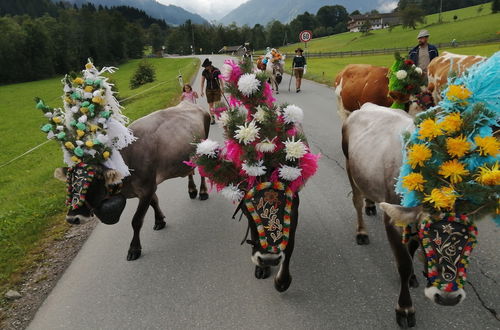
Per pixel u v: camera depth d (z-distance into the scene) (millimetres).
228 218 5797
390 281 4023
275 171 3500
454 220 2658
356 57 48031
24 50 79125
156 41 144000
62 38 87562
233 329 3576
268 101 3713
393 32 88375
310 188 6496
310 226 5258
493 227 4715
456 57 7047
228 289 4137
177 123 5578
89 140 4133
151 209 6391
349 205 5789
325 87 18375
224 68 3781
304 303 3826
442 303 2689
